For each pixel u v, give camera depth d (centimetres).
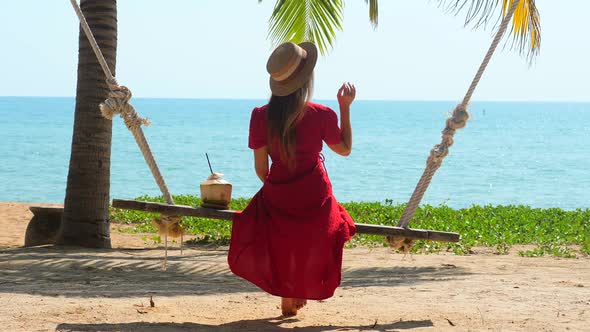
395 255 1102
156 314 583
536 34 1146
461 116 610
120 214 1622
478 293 719
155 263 911
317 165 539
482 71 623
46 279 797
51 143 6131
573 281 817
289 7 1252
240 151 5466
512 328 539
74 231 1120
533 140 8019
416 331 529
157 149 5541
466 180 3656
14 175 3534
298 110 528
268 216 536
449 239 602
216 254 1070
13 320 543
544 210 1703
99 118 1119
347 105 554
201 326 536
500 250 1187
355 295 714
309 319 576
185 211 592
